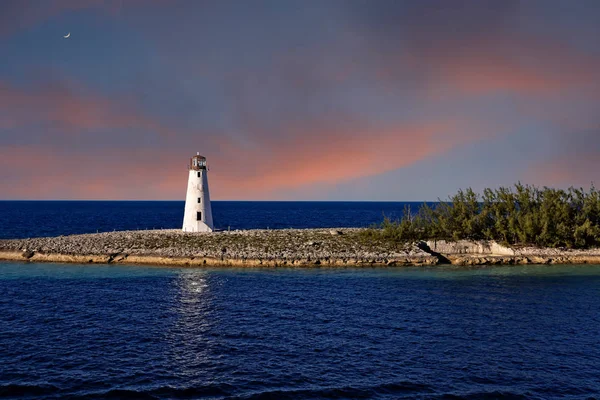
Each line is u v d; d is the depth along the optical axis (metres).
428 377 25.78
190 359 28.06
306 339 31.83
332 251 64.50
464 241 69.38
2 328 33.62
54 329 33.56
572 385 24.98
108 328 33.94
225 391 23.83
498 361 28.19
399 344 31.00
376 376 25.83
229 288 47.50
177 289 46.88
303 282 50.81
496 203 73.94
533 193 75.94
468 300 43.25
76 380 24.89
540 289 48.28
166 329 33.81
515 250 67.38
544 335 33.09
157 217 193.62
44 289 46.72
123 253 63.47
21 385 24.12
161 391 23.72
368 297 44.09
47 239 72.25
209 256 61.59
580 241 68.38
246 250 64.00
